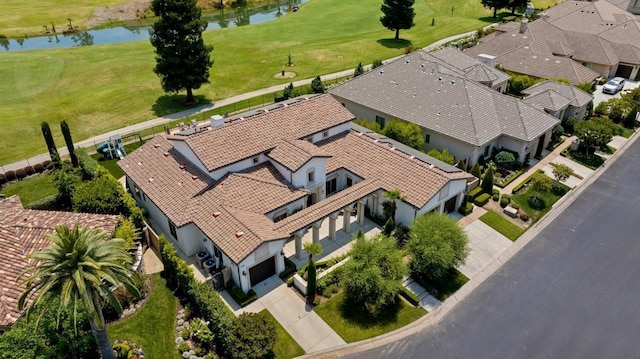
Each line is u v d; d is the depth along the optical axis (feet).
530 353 84.53
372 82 173.17
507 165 141.90
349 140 134.10
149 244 111.65
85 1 389.80
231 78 231.30
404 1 279.08
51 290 69.00
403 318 91.86
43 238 93.86
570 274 102.99
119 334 86.28
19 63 241.35
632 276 102.22
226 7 424.87
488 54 221.87
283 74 234.58
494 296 97.25
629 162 148.46
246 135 119.96
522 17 345.10
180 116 186.60
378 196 118.83
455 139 141.38
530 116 149.28
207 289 89.35
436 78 162.50
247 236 94.73
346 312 92.89
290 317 91.61
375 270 89.61
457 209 124.88
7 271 84.69
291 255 108.06
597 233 116.06
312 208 107.14
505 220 121.39
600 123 149.28
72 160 145.69
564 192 132.57
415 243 99.45
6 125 173.88
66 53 261.44
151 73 233.14
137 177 119.55
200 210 104.58
